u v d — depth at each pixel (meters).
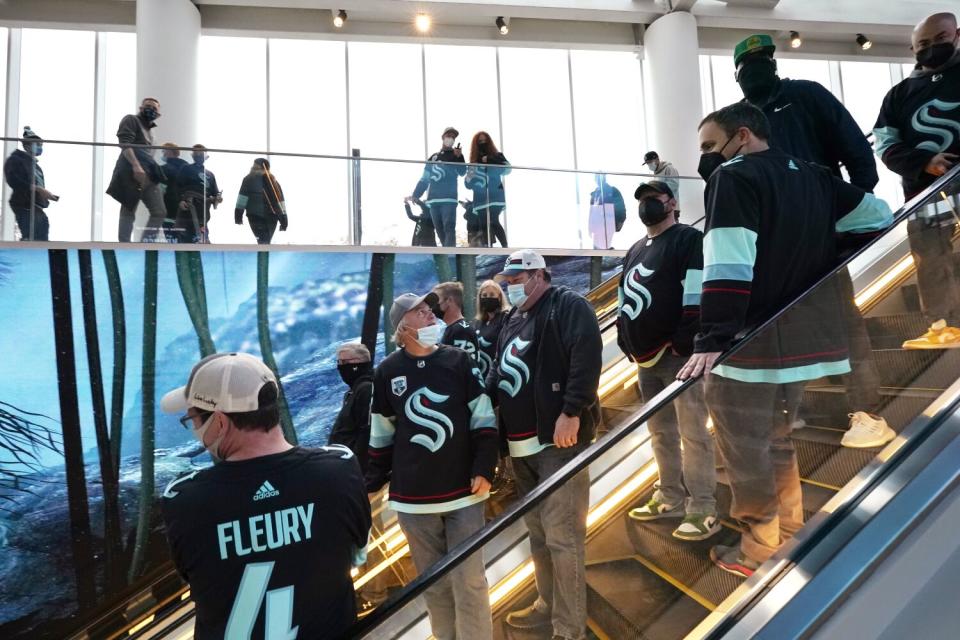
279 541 1.33
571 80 12.92
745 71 2.34
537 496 1.59
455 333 3.68
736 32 12.11
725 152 2.04
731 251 1.77
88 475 6.10
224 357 1.47
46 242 6.18
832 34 12.20
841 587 1.50
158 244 6.48
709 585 1.64
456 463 2.47
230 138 11.59
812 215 1.95
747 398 1.73
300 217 6.95
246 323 6.70
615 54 13.09
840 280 1.84
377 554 2.97
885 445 1.79
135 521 6.16
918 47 2.78
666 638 1.60
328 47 12.09
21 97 10.98
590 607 1.57
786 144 2.38
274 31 10.60
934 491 1.62
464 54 12.64
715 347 1.73
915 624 1.51
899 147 2.85
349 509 1.43
